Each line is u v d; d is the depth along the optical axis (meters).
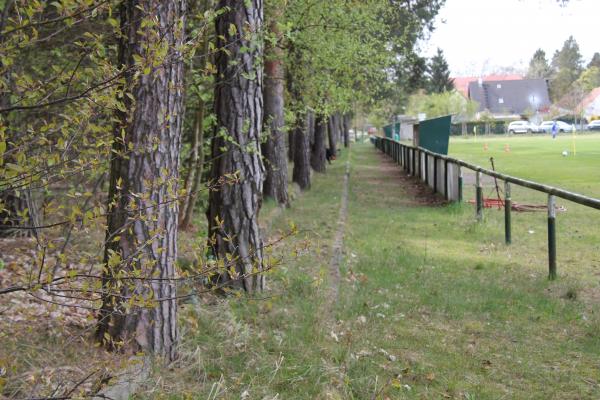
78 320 5.62
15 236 8.70
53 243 3.26
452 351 6.25
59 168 3.23
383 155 47.41
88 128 3.27
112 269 3.47
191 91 9.58
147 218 3.72
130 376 4.55
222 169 7.61
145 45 3.38
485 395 5.23
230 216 7.54
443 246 11.64
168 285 5.30
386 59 18.16
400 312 7.45
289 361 5.54
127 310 3.46
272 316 6.67
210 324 6.05
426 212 16.03
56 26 4.56
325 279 8.30
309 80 16.75
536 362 6.00
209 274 3.90
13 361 4.07
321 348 5.87
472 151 45.88
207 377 5.19
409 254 10.65
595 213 15.60
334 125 40.12
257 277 7.48
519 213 15.67
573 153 39.66
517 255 10.91
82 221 3.27
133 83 3.38
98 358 4.62
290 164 31.89
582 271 9.69
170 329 5.34
